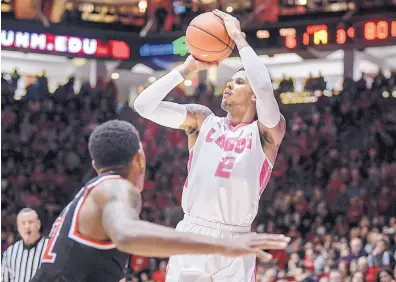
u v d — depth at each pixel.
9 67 28.25
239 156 5.26
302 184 18.06
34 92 21.61
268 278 11.98
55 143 20.16
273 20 21.33
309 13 20.95
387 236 13.18
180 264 5.25
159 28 22.50
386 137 18.73
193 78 25.91
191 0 22.56
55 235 3.54
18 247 7.47
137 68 27.00
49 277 3.45
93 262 3.41
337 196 16.16
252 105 5.42
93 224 3.40
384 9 20.08
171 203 17.86
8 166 18.95
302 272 12.41
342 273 12.02
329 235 14.14
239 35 5.21
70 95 21.92
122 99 26.92
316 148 18.91
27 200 18.08
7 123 20.33
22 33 21.27
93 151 3.59
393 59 26.55
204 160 5.33
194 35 5.22
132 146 3.58
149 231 3.08
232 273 5.18
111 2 23.59
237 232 5.27
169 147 19.94
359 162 18.03
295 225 15.68
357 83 20.75
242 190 5.21
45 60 28.80
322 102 20.53
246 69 5.14
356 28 20.42
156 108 5.31
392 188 16.44
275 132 5.28
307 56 22.20
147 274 13.98
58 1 21.72
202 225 5.28
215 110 21.42
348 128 19.97
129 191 3.39
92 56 22.25
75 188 19.17
